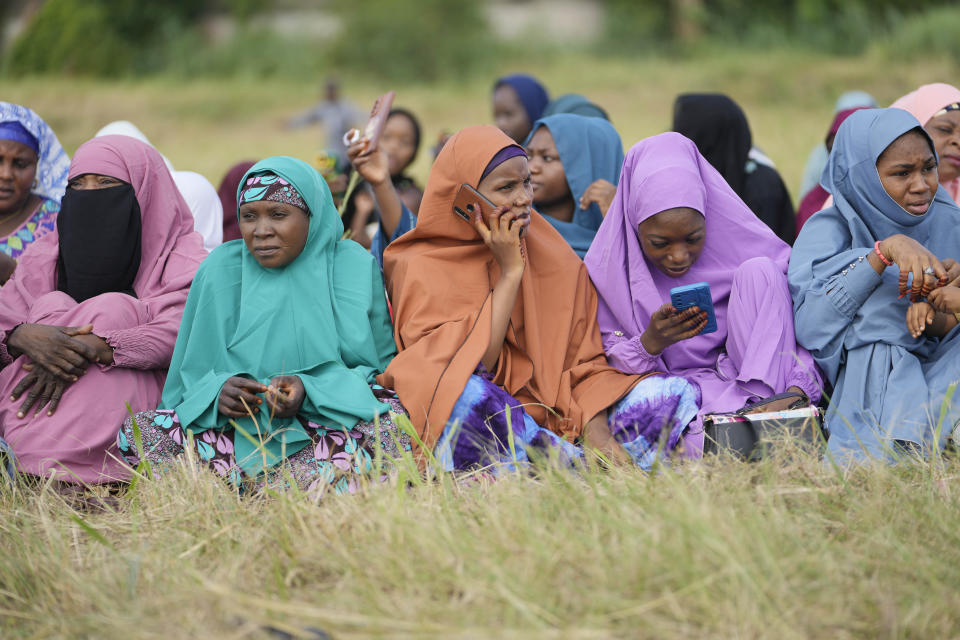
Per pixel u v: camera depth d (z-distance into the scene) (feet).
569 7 107.45
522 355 15.47
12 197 17.89
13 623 10.60
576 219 19.22
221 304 14.98
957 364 14.44
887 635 9.39
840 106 27.68
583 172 19.26
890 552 10.53
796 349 15.44
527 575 10.05
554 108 25.50
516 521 10.98
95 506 13.62
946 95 19.49
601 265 16.28
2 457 13.87
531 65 88.22
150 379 15.39
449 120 66.03
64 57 86.53
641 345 15.16
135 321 15.26
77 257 15.83
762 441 13.08
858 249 15.30
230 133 64.64
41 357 14.30
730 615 9.39
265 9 103.55
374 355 15.08
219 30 104.73
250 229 14.75
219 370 14.84
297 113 71.77
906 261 14.05
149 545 11.84
